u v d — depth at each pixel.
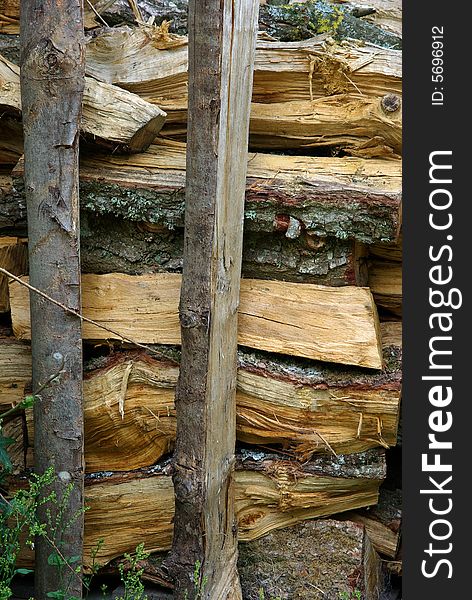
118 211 2.63
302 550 2.71
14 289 2.75
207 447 2.48
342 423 2.64
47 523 2.58
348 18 2.89
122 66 2.72
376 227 2.50
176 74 2.67
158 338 2.68
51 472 2.45
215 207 2.36
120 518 2.73
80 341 2.55
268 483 2.72
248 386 2.66
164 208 2.60
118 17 2.86
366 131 2.66
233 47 2.34
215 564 2.59
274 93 2.72
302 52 2.65
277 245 2.65
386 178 2.57
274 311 2.64
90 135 2.55
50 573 2.63
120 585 2.81
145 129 2.57
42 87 2.42
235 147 2.44
